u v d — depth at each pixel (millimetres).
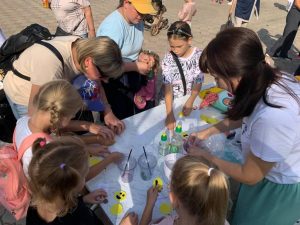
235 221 2123
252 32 1424
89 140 2287
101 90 2760
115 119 2590
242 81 1434
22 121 1940
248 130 1589
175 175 1441
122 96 3172
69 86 1841
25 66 2229
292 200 1800
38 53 2135
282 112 1412
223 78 1473
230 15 7098
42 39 2469
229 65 1396
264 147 1476
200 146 2240
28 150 1746
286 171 1729
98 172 2014
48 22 7016
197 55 2963
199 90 2971
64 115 1788
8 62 2576
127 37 3000
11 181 1806
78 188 1573
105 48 2002
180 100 2928
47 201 1532
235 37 1393
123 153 2219
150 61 3072
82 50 2047
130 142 2342
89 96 2643
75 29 4051
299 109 1438
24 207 1877
